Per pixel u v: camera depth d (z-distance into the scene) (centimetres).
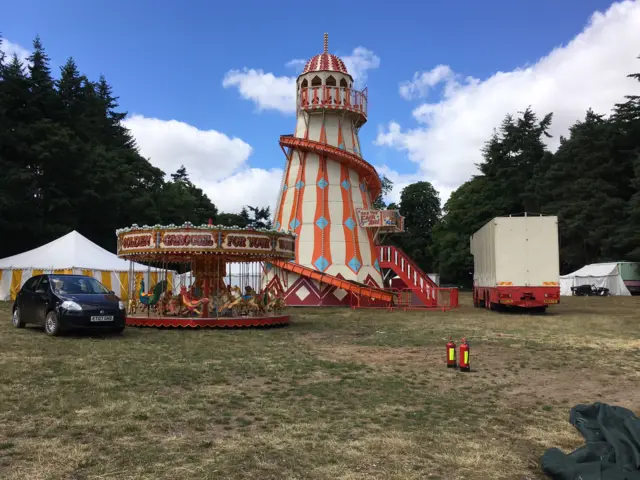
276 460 538
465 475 508
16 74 4197
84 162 4194
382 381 933
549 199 6153
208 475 494
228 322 1770
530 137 6500
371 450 572
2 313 2173
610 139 5922
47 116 4369
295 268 3016
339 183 3259
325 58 3478
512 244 2459
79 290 1519
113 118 6369
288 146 3353
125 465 515
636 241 5206
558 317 2308
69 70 4841
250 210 8231
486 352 1288
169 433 619
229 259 2048
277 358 1154
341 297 3075
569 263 6178
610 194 5822
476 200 6225
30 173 3784
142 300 1850
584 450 525
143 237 1809
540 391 879
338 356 1205
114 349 1229
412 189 7512
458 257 6178
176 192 6088
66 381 871
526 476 509
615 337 1582
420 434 632
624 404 796
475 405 780
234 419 684
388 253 3375
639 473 471
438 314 2505
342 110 3356
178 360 1101
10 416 670
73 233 3183
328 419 691
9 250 4138
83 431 618
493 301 2606
